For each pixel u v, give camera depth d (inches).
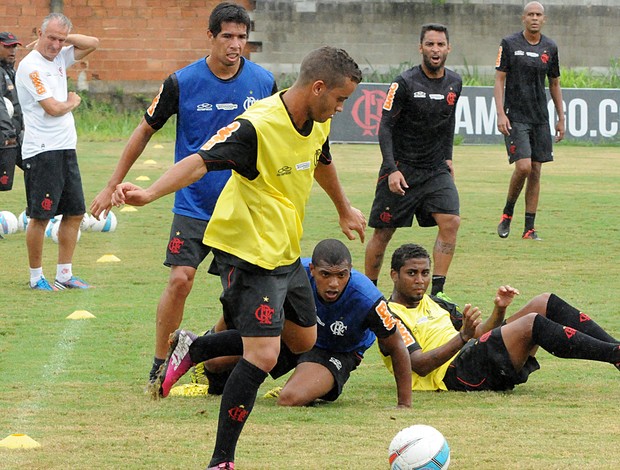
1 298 661.9
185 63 2235.5
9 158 925.8
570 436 375.9
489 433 379.9
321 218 1026.7
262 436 375.6
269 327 339.9
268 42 2261.3
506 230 930.7
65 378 469.4
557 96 920.3
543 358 525.7
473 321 428.5
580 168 1536.7
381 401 438.3
